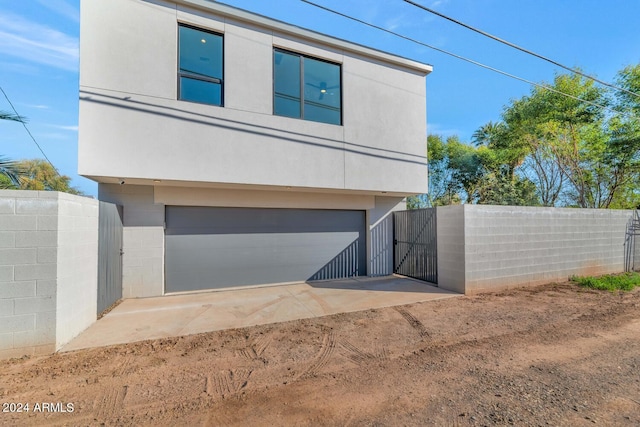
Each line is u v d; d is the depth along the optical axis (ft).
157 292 22.31
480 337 14.06
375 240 30.86
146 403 8.54
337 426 7.48
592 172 51.39
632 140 42.88
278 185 23.12
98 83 18.19
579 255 28.68
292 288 25.05
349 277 29.76
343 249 29.66
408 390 9.29
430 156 75.00
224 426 7.50
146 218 22.24
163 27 19.81
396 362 11.41
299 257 27.63
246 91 22.04
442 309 18.80
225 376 10.25
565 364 11.12
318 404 8.51
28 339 11.43
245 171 21.81
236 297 21.99
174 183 21.61
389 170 27.71
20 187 16.20
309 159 24.18
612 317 17.02
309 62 25.08
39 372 10.28
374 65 27.48
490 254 23.72
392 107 28.17
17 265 11.23
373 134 27.09
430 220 27.14
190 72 20.80
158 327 15.43
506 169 65.26
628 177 46.98
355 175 26.12
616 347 12.76
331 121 25.75
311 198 27.96
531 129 56.70
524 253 25.36
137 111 18.95
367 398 8.82
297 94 24.40
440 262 25.04
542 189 57.98
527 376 10.18
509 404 8.43
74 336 13.55
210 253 24.43
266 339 13.83
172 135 19.77
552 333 14.53
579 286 25.43
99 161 18.04
